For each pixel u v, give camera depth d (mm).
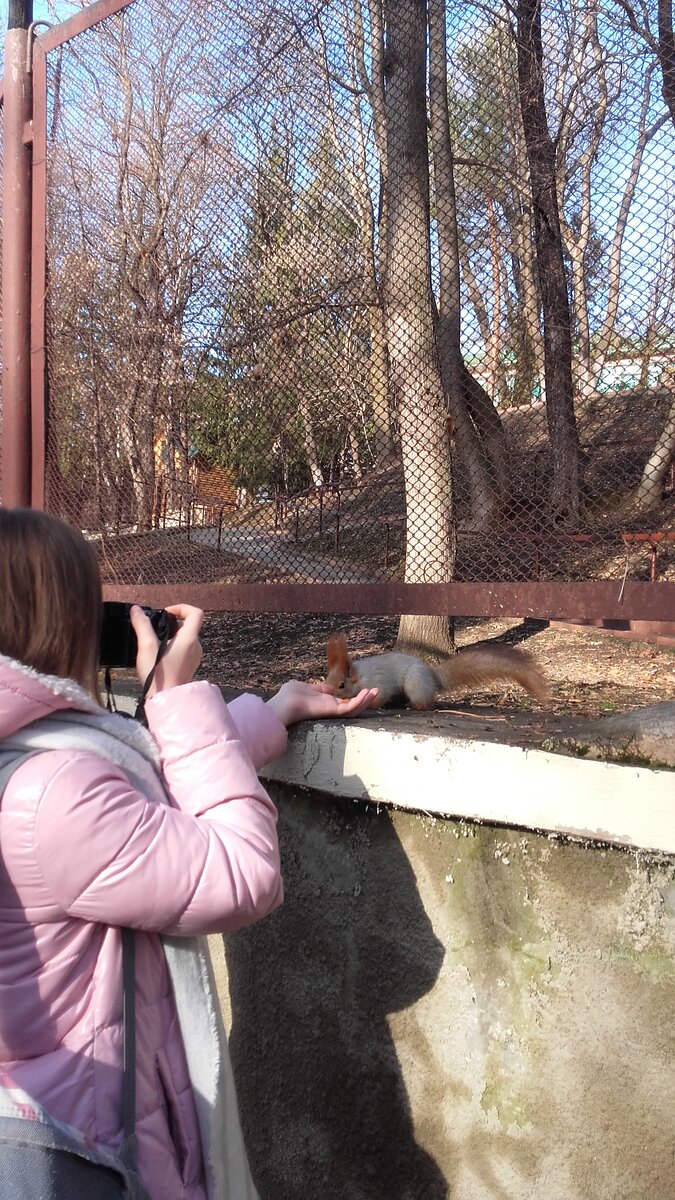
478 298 2836
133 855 1310
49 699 1352
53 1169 1227
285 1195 2320
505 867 1880
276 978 2340
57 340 3836
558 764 1733
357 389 3170
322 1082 2229
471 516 2955
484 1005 1915
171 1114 1405
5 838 1303
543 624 8555
